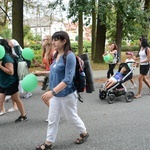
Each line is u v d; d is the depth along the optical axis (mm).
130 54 8844
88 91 4629
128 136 5020
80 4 14719
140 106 7371
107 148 4445
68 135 5027
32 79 4672
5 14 20672
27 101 7887
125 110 6941
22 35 13977
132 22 16422
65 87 3986
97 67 16281
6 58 5223
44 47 5535
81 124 4539
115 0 14305
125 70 7840
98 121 5969
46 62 5496
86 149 4398
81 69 4191
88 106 7348
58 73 4043
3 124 5766
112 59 10484
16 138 4930
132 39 18344
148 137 4969
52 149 4383
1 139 4891
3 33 21734
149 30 18469
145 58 8305
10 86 5484
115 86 7695
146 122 5906
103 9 14516
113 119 6129
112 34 20875
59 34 3975
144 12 16328
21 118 5941
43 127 5539
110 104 7594
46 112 6684
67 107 4270
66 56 3959
